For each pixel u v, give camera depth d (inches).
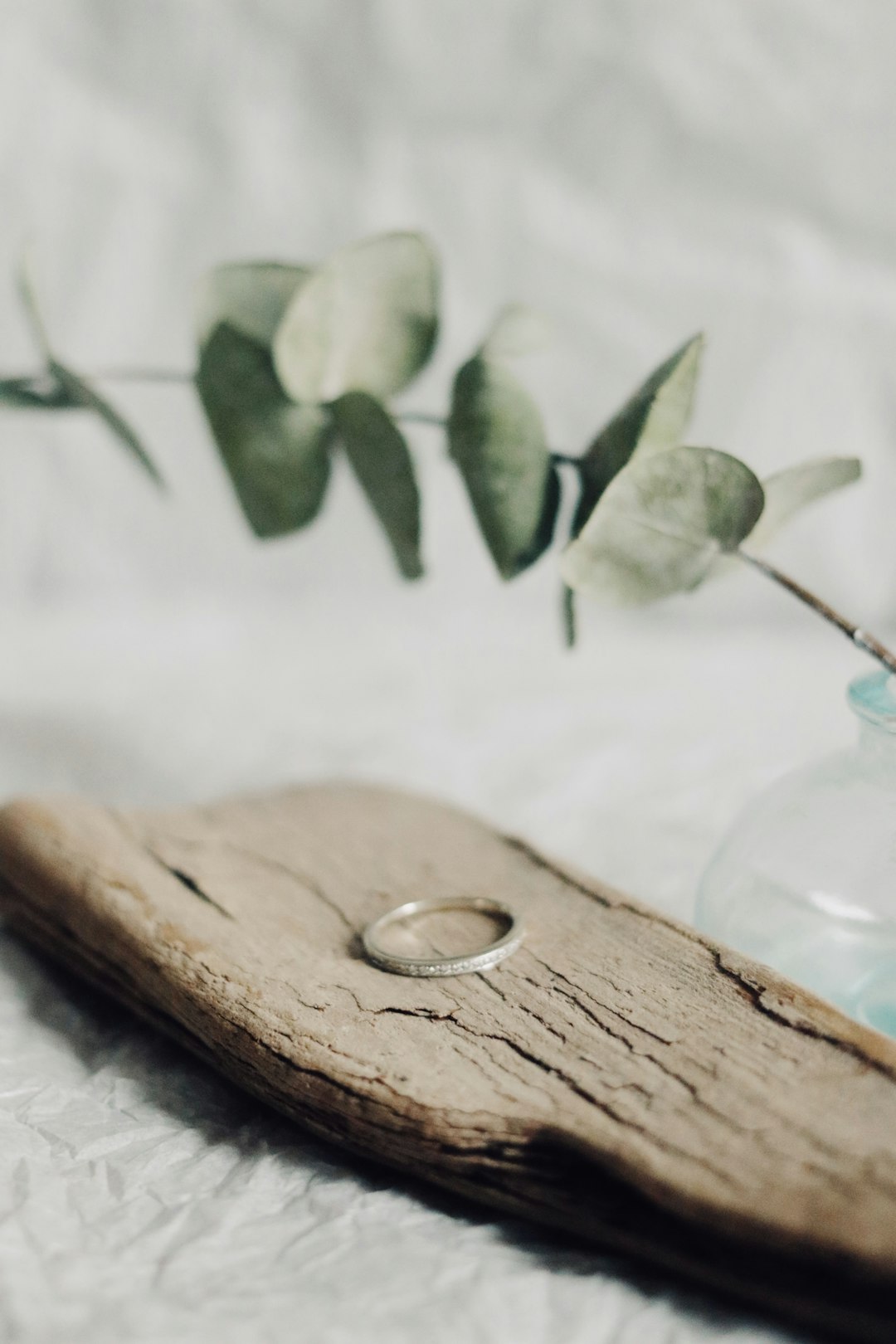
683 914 12.1
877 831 9.9
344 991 10.1
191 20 19.1
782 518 10.5
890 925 9.7
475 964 10.1
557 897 11.0
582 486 10.4
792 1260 8.5
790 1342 8.7
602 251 19.6
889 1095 9.1
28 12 19.0
